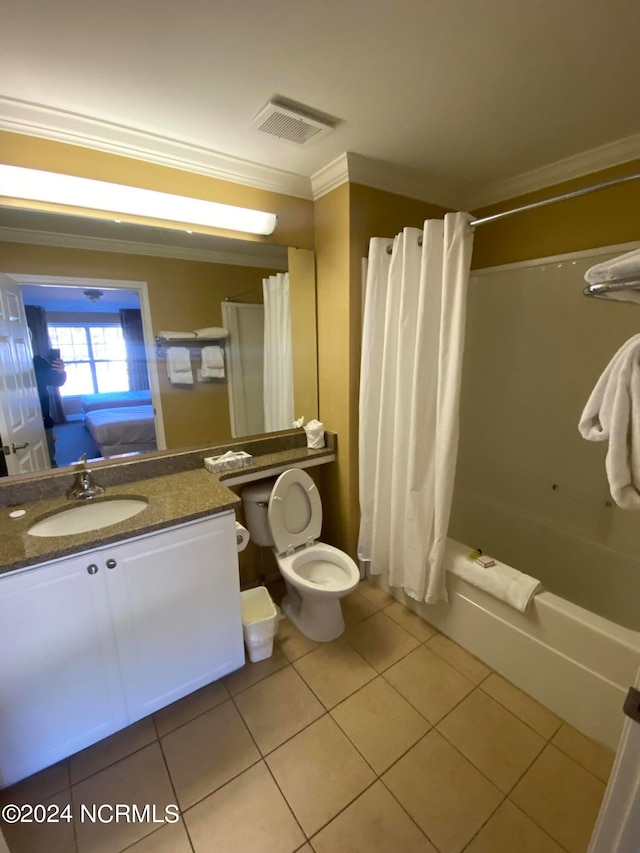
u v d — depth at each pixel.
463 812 1.21
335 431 2.31
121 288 1.75
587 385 2.03
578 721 1.45
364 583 2.38
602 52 1.20
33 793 1.28
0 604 1.15
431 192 2.23
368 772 1.33
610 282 0.94
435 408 1.81
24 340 1.58
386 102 1.45
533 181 2.09
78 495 1.62
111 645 1.37
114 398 1.79
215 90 1.35
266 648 1.80
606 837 0.76
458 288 1.61
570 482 2.14
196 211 1.76
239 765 1.36
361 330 2.12
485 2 1.01
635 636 1.33
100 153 1.58
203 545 1.52
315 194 2.13
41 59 1.17
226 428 2.12
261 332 2.15
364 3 1.00
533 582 1.58
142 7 0.99
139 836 1.17
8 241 1.51
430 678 1.69
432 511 1.84
